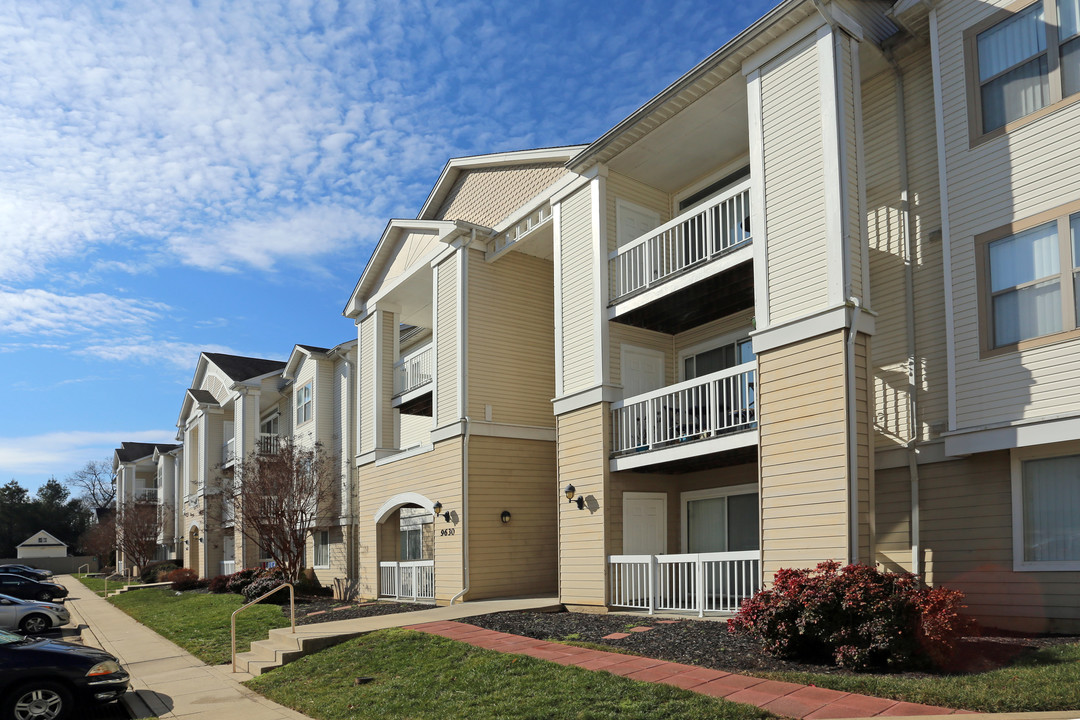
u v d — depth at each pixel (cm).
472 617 1347
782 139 1188
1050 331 994
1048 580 980
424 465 1972
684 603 1302
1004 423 1009
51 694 949
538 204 1755
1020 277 1030
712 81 1304
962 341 1077
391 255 2284
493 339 1927
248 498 2672
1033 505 1014
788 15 1162
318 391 2922
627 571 1448
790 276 1152
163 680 1203
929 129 1202
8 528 7675
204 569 3934
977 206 1082
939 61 1148
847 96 1134
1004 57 1077
